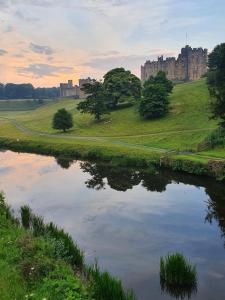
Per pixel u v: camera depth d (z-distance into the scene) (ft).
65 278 57.21
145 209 126.82
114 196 147.02
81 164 235.81
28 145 314.96
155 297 66.59
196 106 385.29
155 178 184.75
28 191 157.89
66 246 76.95
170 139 283.59
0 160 257.14
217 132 238.27
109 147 263.08
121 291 56.54
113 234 101.71
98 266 80.18
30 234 81.05
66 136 354.13
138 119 388.98
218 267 79.30
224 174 167.84
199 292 68.33
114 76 457.27
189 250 89.71
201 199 139.85
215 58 435.94
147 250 89.81
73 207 130.41
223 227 106.52
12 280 54.19
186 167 189.57
